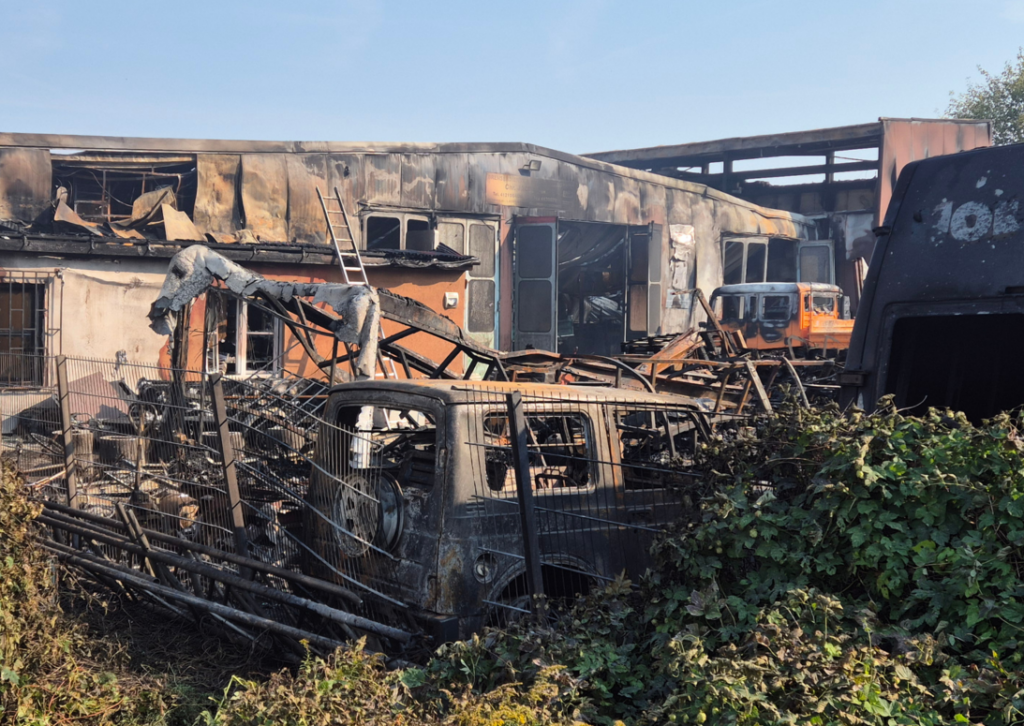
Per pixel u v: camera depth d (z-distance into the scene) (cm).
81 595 573
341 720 294
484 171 2277
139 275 1420
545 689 300
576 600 383
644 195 2683
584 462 503
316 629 503
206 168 1881
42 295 1341
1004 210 502
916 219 540
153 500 613
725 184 3512
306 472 594
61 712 387
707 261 2895
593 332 2788
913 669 282
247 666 505
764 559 345
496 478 466
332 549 496
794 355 1636
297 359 1491
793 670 269
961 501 315
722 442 416
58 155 1772
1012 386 575
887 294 546
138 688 447
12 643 391
